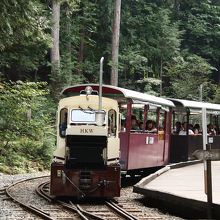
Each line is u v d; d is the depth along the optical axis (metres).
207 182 10.23
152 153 20.11
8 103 23.52
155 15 44.38
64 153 14.66
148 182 16.17
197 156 10.15
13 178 19.81
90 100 15.27
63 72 33.12
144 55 44.16
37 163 23.97
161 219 11.87
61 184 14.48
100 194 14.45
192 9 49.31
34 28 21.28
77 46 40.34
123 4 44.50
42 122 25.59
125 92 17.14
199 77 40.03
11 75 34.59
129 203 14.37
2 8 18.09
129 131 17.48
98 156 14.50
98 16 41.66
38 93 24.59
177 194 12.80
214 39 49.75
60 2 26.88
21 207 13.01
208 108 25.48
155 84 41.97
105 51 41.72
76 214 12.23
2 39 20.08
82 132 14.45
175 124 23.95
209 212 10.27
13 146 23.94
